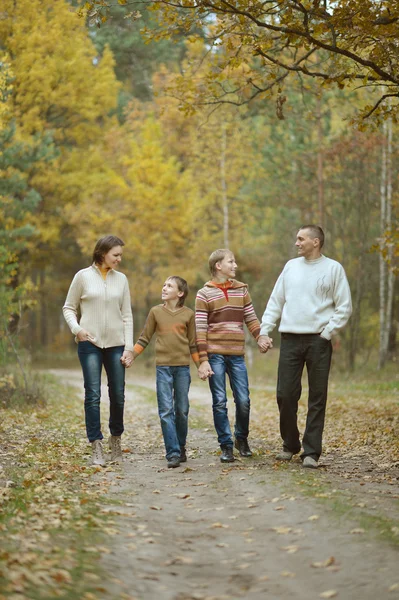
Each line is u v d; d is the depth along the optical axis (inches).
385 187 905.5
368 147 866.8
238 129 1114.1
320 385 262.4
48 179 1116.5
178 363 279.4
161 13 330.0
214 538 170.2
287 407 269.9
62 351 1857.8
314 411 263.1
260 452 299.7
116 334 281.7
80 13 321.4
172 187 1204.5
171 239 1237.1
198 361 275.7
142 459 295.0
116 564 149.1
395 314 1044.5
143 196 1184.8
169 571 147.3
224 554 158.4
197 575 145.6
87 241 1198.9
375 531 166.7
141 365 1396.4
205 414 500.4
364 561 149.1
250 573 146.2
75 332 276.8
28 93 996.6
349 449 326.3
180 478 244.8
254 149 1106.1
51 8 1021.8
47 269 1578.5
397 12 301.7
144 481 241.4
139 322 1485.0
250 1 311.1
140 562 151.9
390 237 453.1
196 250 1227.9
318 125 878.4
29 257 1267.2
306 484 219.5
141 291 1304.1
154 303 1412.4
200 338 275.3
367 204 945.5
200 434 378.0
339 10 299.7
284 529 172.1
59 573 137.3
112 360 283.0
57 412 503.2
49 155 968.3
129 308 286.8
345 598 132.0
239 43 346.3
